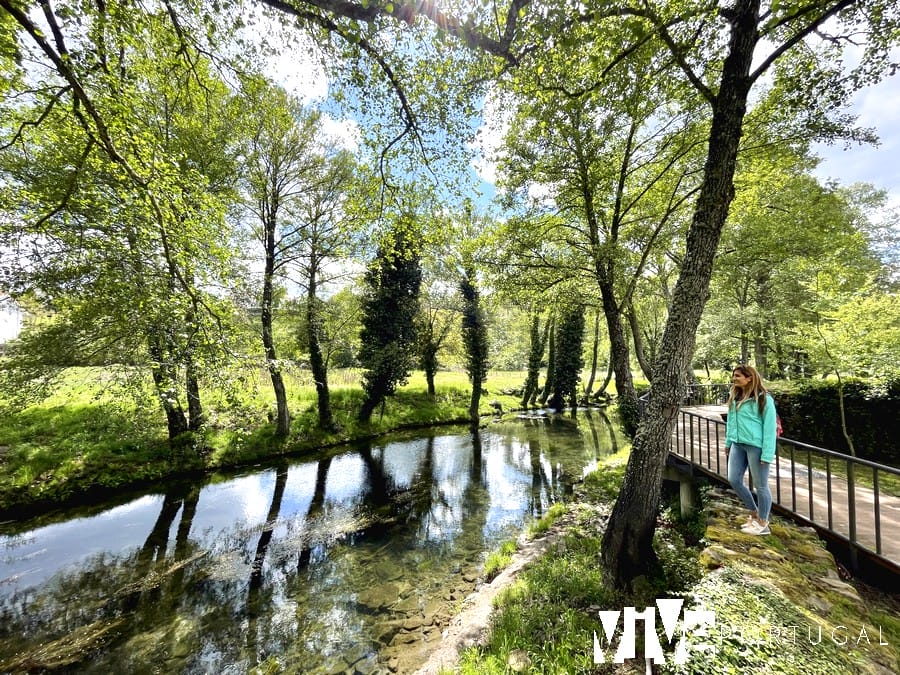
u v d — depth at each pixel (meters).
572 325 26.55
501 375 37.09
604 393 31.22
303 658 4.58
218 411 12.83
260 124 9.33
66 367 8.40
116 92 4.77
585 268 9.92
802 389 10.64
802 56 6.03
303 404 16.64
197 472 11.48
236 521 8.66
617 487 9.08
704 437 9.60
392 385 18.03
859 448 9.47
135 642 4.93
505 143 9.49
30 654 4.76
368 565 6.74
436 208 7.50
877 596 3.62
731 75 4.20
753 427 4.39
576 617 4.01
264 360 7.79
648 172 10.71
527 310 14.34
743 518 4.87
